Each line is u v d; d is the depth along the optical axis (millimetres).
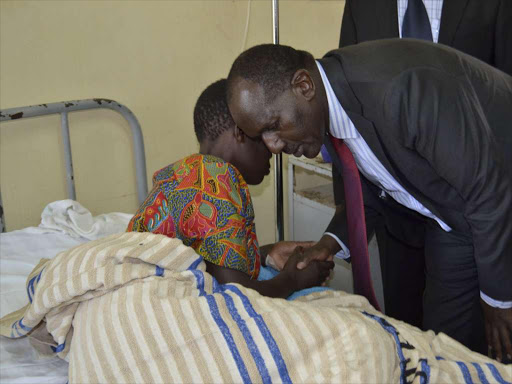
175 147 2184
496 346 1154
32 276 1088
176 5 2016
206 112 1101
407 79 958
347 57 1027
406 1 1638
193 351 811
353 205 1181
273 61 956
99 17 1883
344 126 1090
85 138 1971
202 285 904
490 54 1612
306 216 1922
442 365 901
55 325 950
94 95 1955
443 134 954
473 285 1270
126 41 1956
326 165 1771
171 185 1017
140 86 2035
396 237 1462
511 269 1056
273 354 799
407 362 883
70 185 1897
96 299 899
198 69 2139
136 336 823
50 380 1004
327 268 1268
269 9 2227
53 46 1831
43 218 1715
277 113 968
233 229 967
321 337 814
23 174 1887
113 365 824
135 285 868
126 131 2047
